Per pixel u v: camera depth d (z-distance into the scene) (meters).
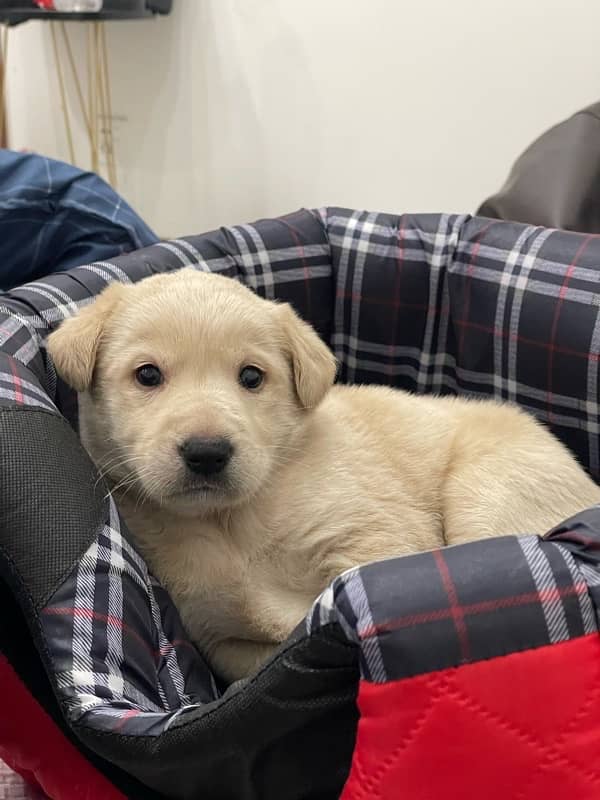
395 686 0.23
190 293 0.38
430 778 0.24
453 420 0.47
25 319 0.42
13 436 0.32
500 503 0.43
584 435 0.50
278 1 0.81
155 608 0.35
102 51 0.90
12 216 0.55
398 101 0.80
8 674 0.34
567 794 0.24
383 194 0.85
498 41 0.74
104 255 0.58
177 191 0.95
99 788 0.34
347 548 0.40
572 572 0.25
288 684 0.25
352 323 0.57
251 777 0.28
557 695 0.24
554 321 0.49
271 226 0.56
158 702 0.32
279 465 0.40
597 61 0.72
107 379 0.38
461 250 0.53
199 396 0.35
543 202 0.57
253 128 0.88
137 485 0.38
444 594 0.24
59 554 0.31
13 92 0.98
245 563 0.39
